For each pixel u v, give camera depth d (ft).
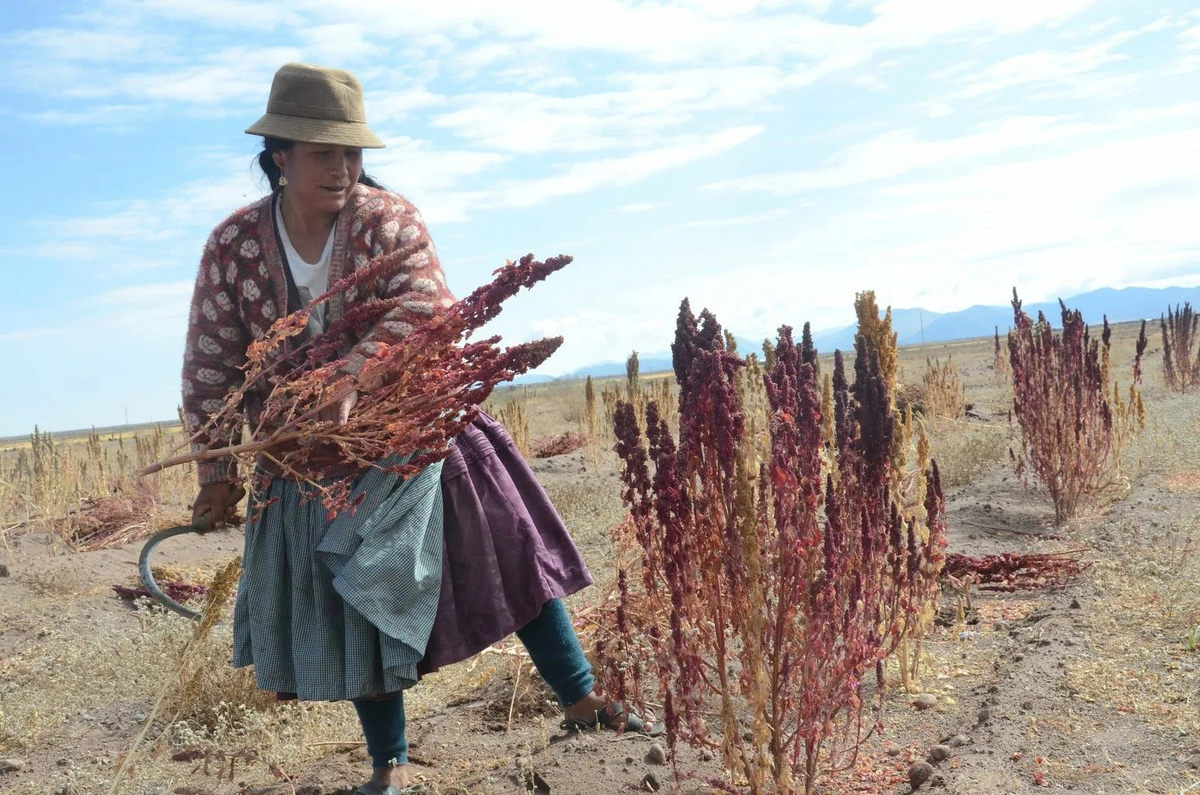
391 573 9.64
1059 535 21.84
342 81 10.31
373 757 10.65
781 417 8.80
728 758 9.03
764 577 8.81
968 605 16.48
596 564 21.48
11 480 34.04
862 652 9.06
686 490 8.87
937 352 262.06
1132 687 11.59
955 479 30.78
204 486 10.81
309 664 9.95
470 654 10.22
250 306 10.60
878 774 10.11
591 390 47.65
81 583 25.41
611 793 10.00
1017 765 9.73
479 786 10.54
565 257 8.70
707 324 8.80
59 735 14.67
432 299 10.28
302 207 10.38
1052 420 23.58
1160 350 108.06
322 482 9.98
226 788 11.50
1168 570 16.58
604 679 10.91
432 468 10.08
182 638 16.05
